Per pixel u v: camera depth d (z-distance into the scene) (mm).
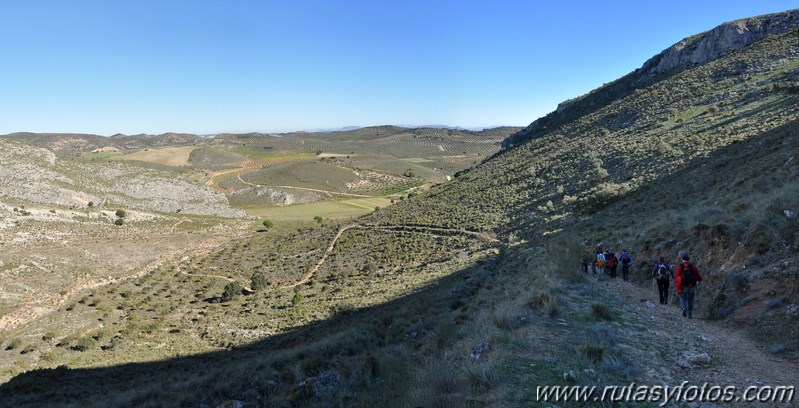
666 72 94125
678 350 7949
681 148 43906
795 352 7230
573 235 30250
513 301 12594
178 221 90375
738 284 10586
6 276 43500
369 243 64188
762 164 24109
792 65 57594
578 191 49750
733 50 81375
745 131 39281
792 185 13430
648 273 15859
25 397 21328
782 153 23922
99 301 43094
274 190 146125
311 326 29094
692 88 71312
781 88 48875
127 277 54188
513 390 6211
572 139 82438
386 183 188125
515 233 46219
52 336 32969
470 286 25375
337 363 12945
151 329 35062
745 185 20672
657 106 71188
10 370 26359
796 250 10172
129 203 97062
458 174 122562
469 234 52969
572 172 58594
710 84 68875
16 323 35969
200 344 30531
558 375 6664
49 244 55969
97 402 16750
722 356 7602
